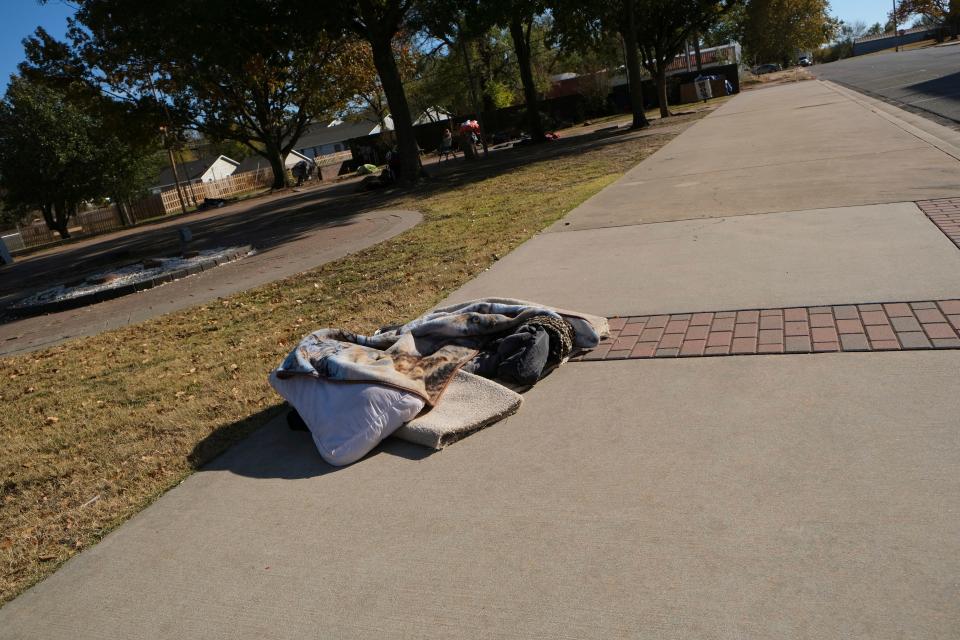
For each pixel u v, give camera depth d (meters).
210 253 14.14
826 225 6.57
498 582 2.63
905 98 18.27
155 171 58.59
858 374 3.62
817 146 11.85
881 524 2.52
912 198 7.01
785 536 2.56
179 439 4.58
